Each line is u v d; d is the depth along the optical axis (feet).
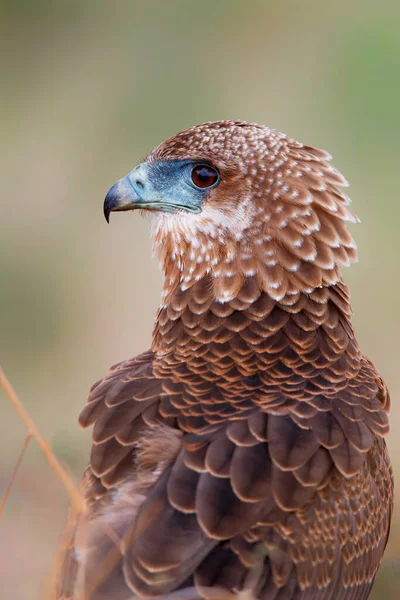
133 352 87.97
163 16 125.29
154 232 41.96
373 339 86.48
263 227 39.29
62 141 114.01
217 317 39.04
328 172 40.50
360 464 34.06
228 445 32.55
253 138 40.06
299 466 32.65
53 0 122.83
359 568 34.60
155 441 32.78
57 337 88.12
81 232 100.78
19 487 45.57
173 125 116.98
